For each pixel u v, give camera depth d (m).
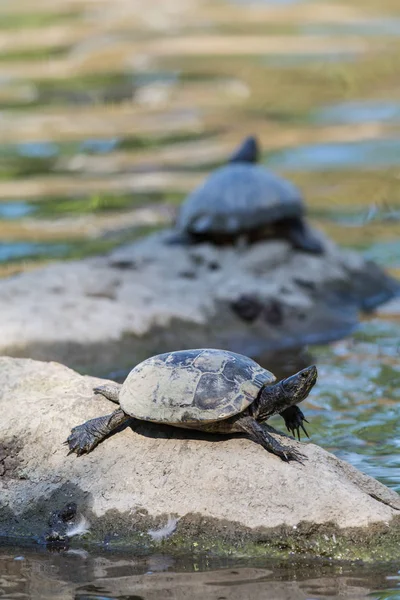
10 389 14.75
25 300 22.52
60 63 58.81
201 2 76.88
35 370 15.17
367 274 26.98
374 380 20.06
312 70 55.66
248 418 12.83
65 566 12.25
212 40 63.81
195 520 12.52
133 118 47.53
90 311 22.17
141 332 22.02
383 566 11.97
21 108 49.56
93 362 20.88
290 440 13.35
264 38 64.06
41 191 36.22
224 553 12.32
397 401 18.69
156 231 31.05
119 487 12.98
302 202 27.30
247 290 24.20
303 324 23.92
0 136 44.69
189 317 22.92
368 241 30.89
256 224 26.20
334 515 12.26
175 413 12.60
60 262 27.09
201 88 52.81
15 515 13.28
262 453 12.91
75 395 14.40
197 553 12.38
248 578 11.79
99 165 39.91
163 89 53.00
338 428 17.14
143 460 13.13
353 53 59.16
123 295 23.42
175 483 12.81
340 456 15.71
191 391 12.70
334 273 26.16
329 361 21.61
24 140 43.91
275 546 12.25
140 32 66.56
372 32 64.88
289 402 12.85
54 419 13.95
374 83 53.31
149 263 25.77
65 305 22.34
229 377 12.81
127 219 32.59
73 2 77.00
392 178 37.31
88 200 34.84
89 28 68.06
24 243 30.12
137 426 13.60
